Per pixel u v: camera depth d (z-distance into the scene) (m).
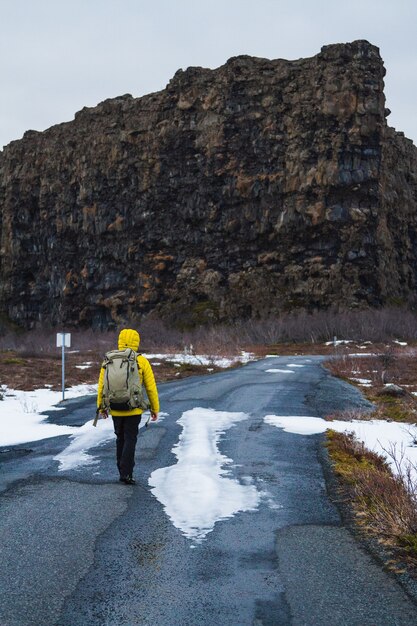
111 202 100.31
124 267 98.12
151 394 7.45
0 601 4.12
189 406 14.91
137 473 7.93
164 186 97.06
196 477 7.42
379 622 3.84
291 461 8.59
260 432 11.00
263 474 7.81
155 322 87.75
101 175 101.31
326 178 86.38
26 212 109.81
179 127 96.75
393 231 94.81
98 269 100.31
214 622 3.83
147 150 98.50
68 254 103.94
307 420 12.41
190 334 71.94
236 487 7.16
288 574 4.60
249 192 91.50
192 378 24.77
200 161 95.19
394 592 4.29
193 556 4.96
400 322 71.69
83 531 5.57
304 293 85.44
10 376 24.75
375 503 6.29
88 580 4.46
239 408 14.52
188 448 9.45
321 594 4.25
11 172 112.69
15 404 16.41
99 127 103.69
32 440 10.93
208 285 91.50
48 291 106.44
